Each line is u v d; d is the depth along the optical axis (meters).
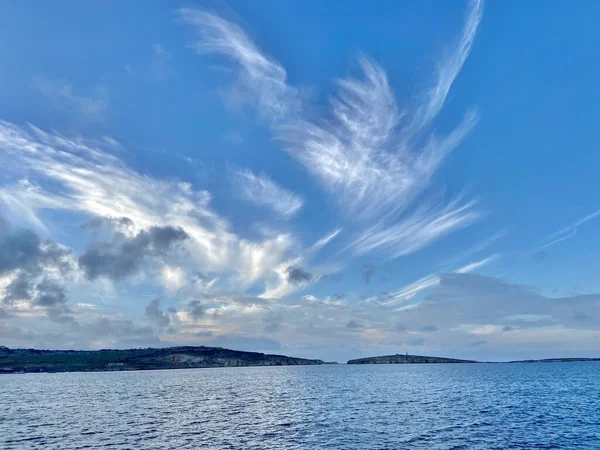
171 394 119.19
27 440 51.34
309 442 48.78
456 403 87.19
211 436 53.09
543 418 65.31
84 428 59.78
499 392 112.88
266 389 136.25
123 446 47.50
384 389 128.50
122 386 157.25
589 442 47.72
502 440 48.84
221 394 118.12
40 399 106.19
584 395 102.75
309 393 118.06
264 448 45.94
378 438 50.53
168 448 46.38
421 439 49.62
